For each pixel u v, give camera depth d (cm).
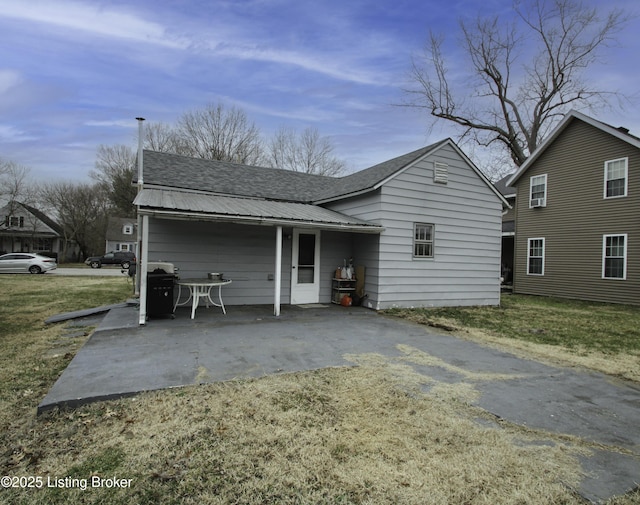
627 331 768
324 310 912
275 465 256
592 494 231
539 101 2216
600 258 1352
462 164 1070
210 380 404
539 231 1578
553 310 1082
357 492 230
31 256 2314
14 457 264
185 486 233
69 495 224
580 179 1427
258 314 826
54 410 328
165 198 796
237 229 945
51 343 595
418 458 268
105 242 4134
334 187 1223
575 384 436
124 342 558
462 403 366
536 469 256
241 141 3131
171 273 778
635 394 409
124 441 284
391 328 719
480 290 1115
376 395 379
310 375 431
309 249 1028
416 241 997
